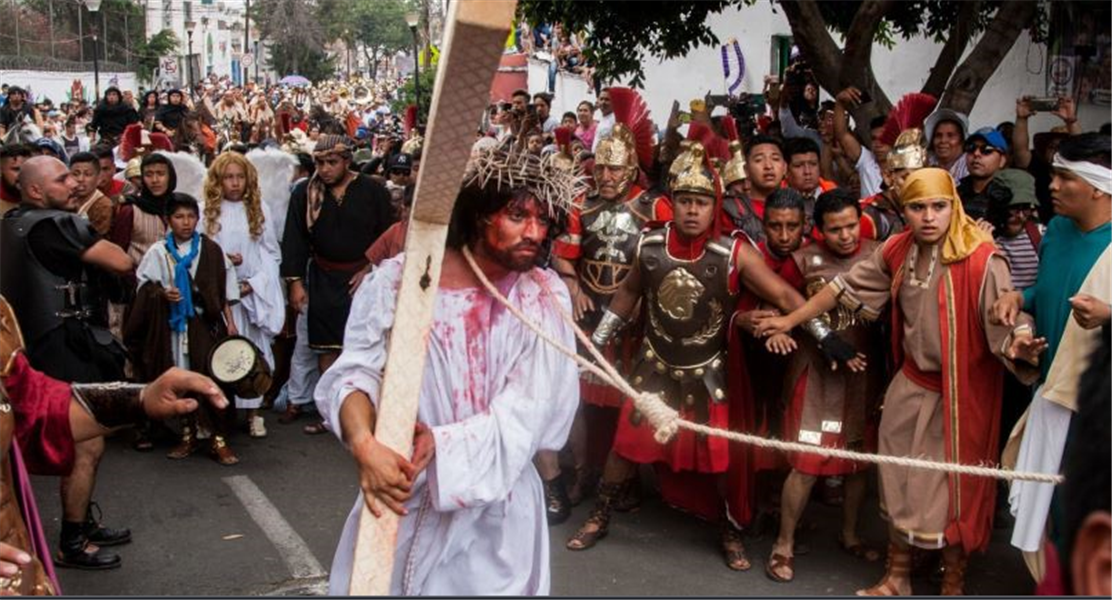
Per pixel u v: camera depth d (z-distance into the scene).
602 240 5.74
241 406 7.05
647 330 5.16
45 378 3.18
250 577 5.13
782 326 4.79
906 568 4.82
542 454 5.70
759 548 5.45
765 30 16.17
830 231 5.00
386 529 2.78
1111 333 1.62
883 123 7.70
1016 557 5.40
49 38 48.97
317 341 7.57
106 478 6.53
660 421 3.04
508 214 2.97
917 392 4.64
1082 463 1.52
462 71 2.42
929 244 4.55
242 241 7.55
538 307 3.11
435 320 3.02
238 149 8.96
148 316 6.92
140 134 11.27
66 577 5.12
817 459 4.94
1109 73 10.41
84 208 7.28
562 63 20.42
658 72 17.77
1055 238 4.61
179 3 77.25
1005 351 4.38
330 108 37.62
